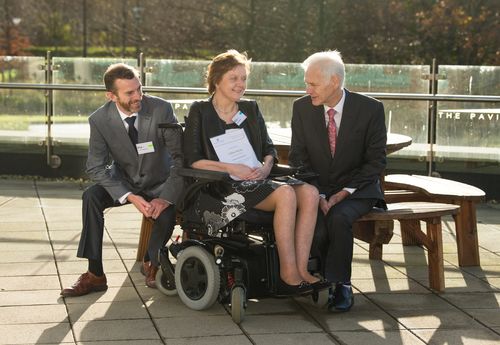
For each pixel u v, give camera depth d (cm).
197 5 2425
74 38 2759
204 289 565
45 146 1139
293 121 618
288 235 544
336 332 532
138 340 512
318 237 575
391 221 691
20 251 722
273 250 562
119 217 882
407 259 722
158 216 601
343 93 602
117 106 616
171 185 604
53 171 1142
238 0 2362
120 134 617
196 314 562
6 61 1143
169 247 592
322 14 2261
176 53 2466
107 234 799
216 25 2408
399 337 524
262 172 582
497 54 2225
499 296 616
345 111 598
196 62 1115
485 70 1063
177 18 2455
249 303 590
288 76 1102
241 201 555
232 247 567
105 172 614
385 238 696
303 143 614
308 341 514
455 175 1075
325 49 2273
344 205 582
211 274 555
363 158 607
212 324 543
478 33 2244
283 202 545
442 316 567
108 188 607
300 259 549
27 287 619
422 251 750
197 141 588
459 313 574
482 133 1058
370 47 2273
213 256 562
